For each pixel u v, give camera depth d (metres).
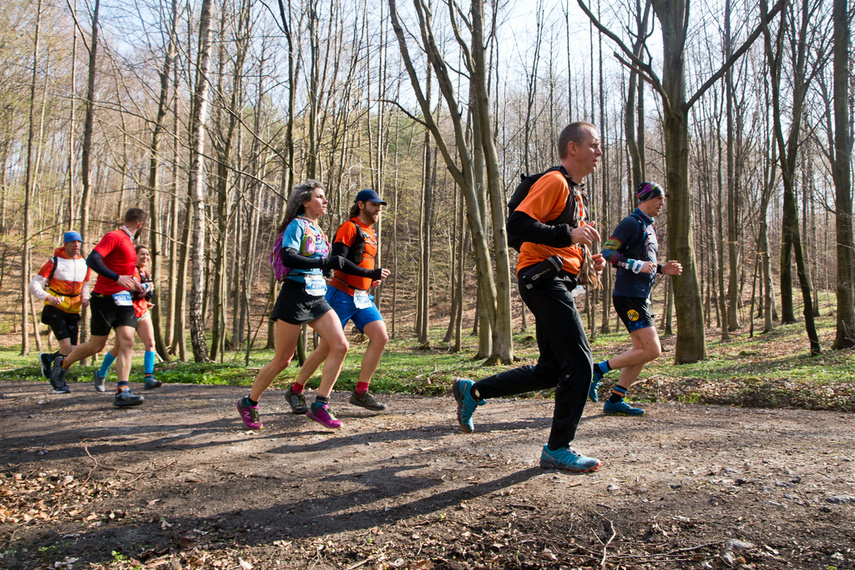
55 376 7.10
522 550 2.29
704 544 2.25
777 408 5.97
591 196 24.06
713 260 22.73
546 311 3.12
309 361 5.21
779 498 2.69
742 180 21.39
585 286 3.29
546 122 23.97
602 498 2.78
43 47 20.09
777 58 9.73
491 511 2.70
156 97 13.35
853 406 5.79
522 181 3.32
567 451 3.23
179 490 3.25
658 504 2.67
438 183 33.03
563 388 3.17
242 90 14.18
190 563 2.37
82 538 2.66
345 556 2.37
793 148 11.07
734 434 4.19
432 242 35.41
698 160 21.47
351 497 3.01
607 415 5.11
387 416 5.25
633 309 4.87
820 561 2.07
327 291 4.98
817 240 25.75
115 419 5.31
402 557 2.32
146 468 3.68
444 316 39.56
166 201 21.45
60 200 28.58
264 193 28.78
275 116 18.83
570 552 2.26
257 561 2.36
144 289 6.65
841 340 11.85
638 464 3.38
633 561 2.16
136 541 2.61
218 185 14.42
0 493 3.29
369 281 5.03
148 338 7.29
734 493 2.78
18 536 2.70
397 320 38.50
